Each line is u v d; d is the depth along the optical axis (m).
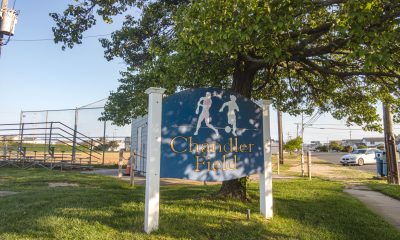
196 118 6.18
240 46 6.43
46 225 5.50
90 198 7.79
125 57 10.12
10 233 5.15
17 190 9.48
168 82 7.38
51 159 17.12
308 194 10.10
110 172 16.92
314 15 7.58
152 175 5.55
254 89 10.65
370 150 31.81
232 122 6.50
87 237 5.04
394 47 5.66
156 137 5.67
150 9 9.41
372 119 10.61
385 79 8.88
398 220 7.77
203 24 5.76
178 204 7.43
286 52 6.19
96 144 20.98
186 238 5.30
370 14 4.93
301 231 6.00
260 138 6.76
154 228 5.48
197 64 7.36
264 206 6.70
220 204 7.47
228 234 5.55
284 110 11.52
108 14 9.64
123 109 11.32
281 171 21.58
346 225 6.65
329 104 11.01
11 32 15.62
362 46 5.46
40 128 17.86
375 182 15.71
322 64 8.75
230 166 6.38
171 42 7.56
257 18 5.36
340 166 28.84
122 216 6.23
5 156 18.20
